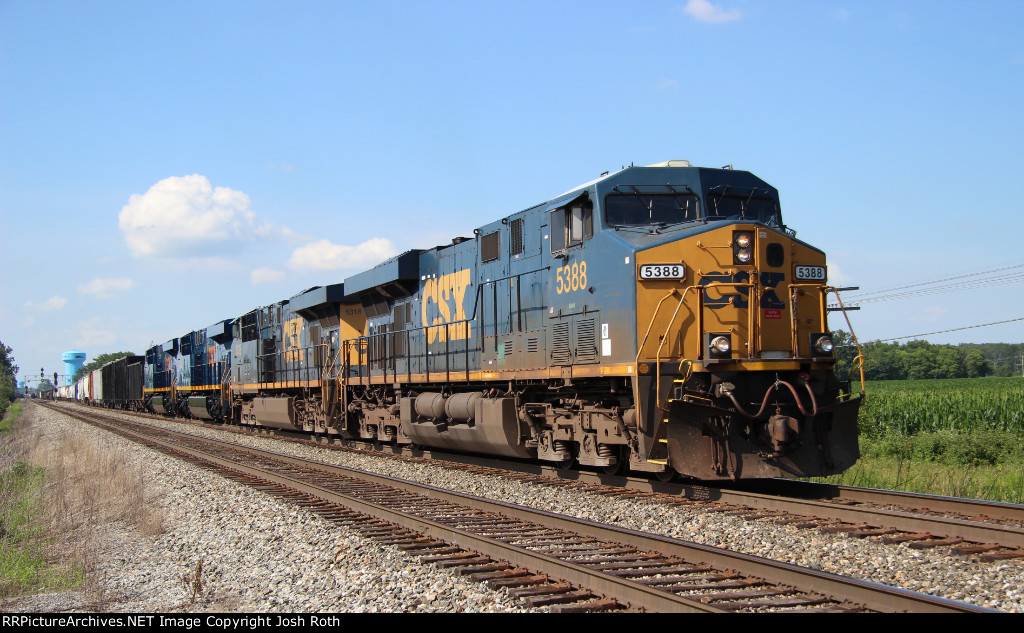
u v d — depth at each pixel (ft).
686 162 40.57
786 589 20.84
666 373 34.94
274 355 91.25
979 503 30.53
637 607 19.76
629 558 24.39
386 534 29.89
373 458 59.21
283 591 23.52
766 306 36.22
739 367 34.60
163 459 62.39
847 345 38.91
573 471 43.70
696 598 19.84
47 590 26.00
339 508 36.50
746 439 34.94
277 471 50.80
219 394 111.75
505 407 46.60
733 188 39.93
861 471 46.83
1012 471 48.06
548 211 42.91
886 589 18.84
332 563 26.12
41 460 73.87
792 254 37.22
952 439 57.11
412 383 59.67
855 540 26.89
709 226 36.50
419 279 60.13
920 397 85.05
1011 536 25.26
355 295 70.79
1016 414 71.10
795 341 36.27
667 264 35.70
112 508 40.57
